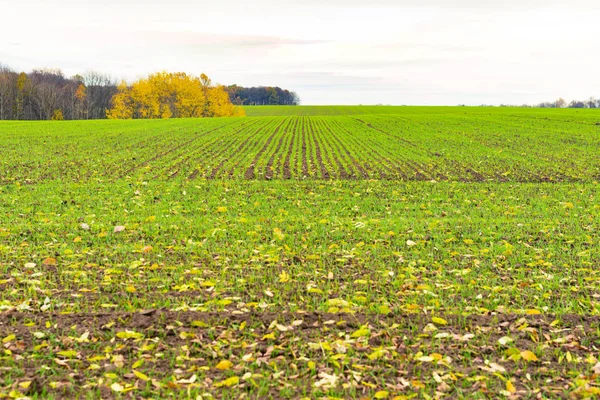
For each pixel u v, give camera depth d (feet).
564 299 27.43
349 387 17.93
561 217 50.44
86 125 202.28
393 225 45.06
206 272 31.40
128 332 21.44
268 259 33.99
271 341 21.36
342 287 28.86
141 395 17.54
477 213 52.54
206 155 108.27
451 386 18.11
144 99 375.25
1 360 19.53
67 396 17.35
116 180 75.56
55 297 26.99
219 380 18.52
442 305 26.09
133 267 31.96
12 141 133.08
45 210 52.60
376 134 166.40
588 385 17.70
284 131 178.50
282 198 61.72
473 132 170.09
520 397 17.33
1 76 403.95
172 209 53.67
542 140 143.74
